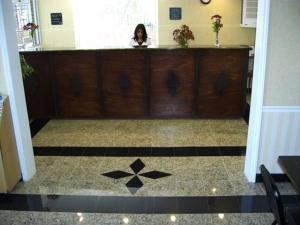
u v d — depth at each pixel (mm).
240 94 4875
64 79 4891
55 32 6578
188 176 3334
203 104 4930
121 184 3205
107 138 4332
